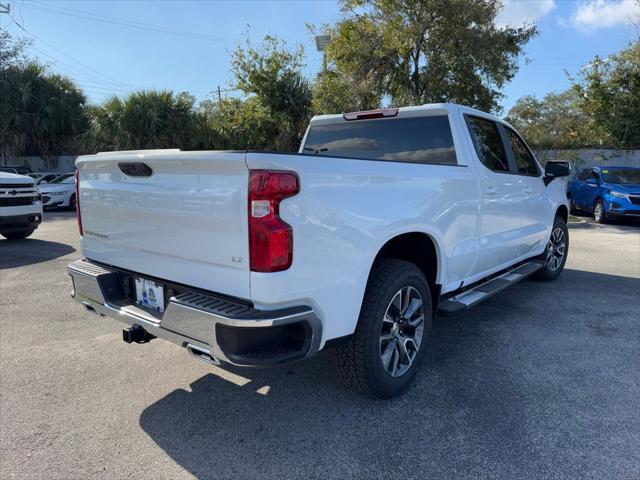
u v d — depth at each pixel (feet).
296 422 9.22
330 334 8.31
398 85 49.11
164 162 8.28
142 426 9.14
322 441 8.59
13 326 14.51
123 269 10.03
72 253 26.16
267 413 9.56
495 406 9.70
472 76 47.67
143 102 62.64
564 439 8.51
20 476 7.69
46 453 8.30
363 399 10.05
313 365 11.74
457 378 10.96
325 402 9.96
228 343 7.45
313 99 52.44
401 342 10.10
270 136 60.44
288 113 58.44
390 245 10.68
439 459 8.03
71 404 9.95
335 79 49.88
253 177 7.20
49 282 19.74
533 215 16.56
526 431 8.78
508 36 48.39
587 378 10.89
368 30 47.26
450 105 12.64
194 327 7.81
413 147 13.16
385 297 9.30
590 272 21.65
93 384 10.82
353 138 14.23
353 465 7.91
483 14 44.86
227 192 7.52
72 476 7.71
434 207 10.55
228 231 7.59
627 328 14.16
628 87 57.06
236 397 10.21
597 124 59.82
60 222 41.60
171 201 8.43
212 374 11.30
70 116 77.25
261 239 7.25
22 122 72.95
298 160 7.54
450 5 43.27
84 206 10.90
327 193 7.95
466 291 13.25
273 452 8.30
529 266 16.97
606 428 8.84
